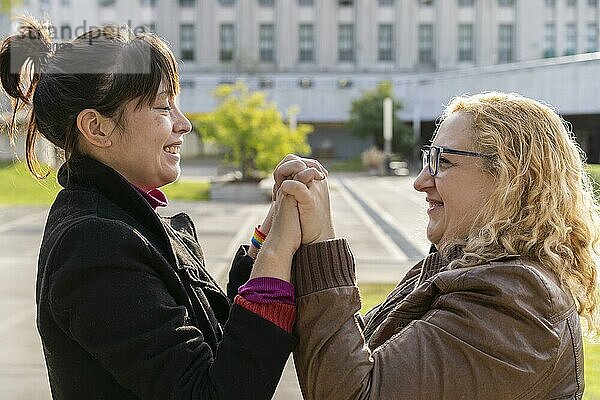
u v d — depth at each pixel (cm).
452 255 181
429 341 164
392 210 1588
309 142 4038
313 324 160
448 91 3291
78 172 170
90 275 152
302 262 163
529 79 2639
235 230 1218
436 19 3691
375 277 793
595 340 190
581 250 180
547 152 174
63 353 159
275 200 169
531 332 163
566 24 3244
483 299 165
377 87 3588
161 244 168
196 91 3697
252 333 153
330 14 3859
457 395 160
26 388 438
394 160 3164
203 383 151
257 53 3853
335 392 158
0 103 184
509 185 172
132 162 173
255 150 1970
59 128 171
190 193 1941
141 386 151
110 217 164
